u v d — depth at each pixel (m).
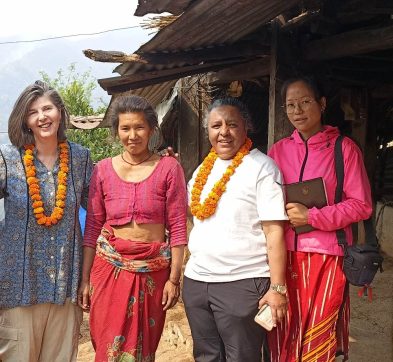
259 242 2.49
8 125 2.58
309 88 2.57
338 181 2.50
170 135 8.38
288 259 2.59
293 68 3.94
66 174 2.64
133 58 4.03
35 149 2.62
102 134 15.15
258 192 2.49
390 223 8.16
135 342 2.48
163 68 4.38
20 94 2.57
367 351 4.56
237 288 2.45
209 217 2.54
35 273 2.55
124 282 2.48
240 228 2.47
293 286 2.57
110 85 4.66
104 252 2.54
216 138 2.58
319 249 2.50
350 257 2.41
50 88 2.63
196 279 2.55
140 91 6.58
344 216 2.42
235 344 2.47
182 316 5.66
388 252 8.21
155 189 2.53
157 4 3.29
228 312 2.45
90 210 2.66
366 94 5.12
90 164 2.80
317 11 3.39
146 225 2.53
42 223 2.53
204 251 2.52
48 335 2.65
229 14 3.24
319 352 2.48
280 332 2.61
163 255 2.55
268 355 2.87
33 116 2.54
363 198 2.43
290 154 2.66
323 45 3.78
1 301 2.53
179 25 3.43
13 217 2.53
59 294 2.56
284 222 2.57
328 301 2.48
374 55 4.48
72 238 2.63
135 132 2.49
